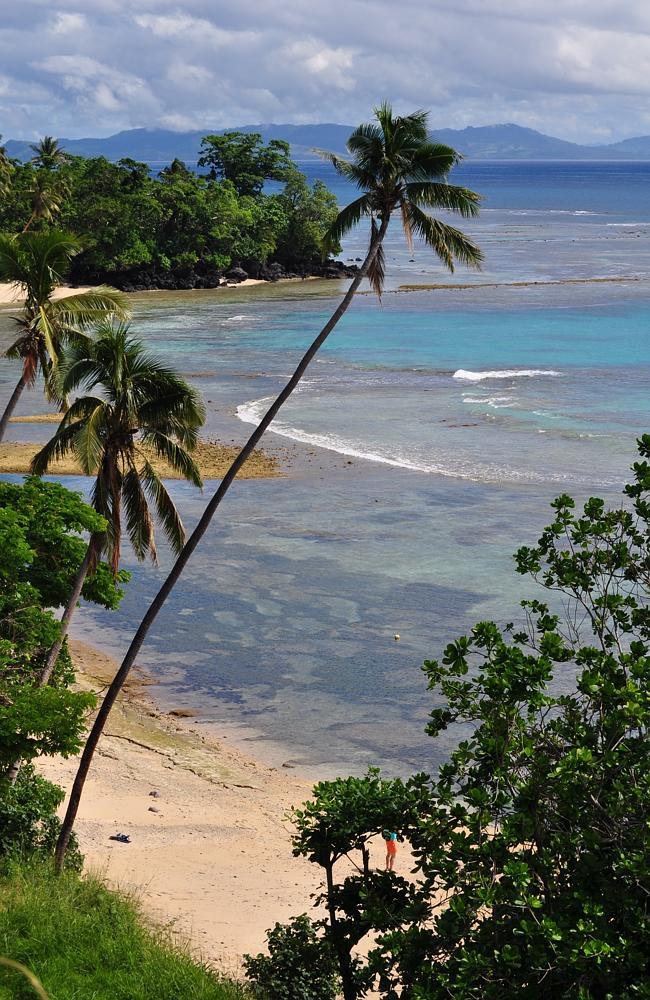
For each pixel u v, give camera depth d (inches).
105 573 1210.0
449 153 1011.9
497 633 609.0
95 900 820.6
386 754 1304.1
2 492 1187.9
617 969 467.5
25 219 5969.5
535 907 484.7
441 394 3292.3
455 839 539.5
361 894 611.5
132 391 1059.9
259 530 2073.1
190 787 1219.2
